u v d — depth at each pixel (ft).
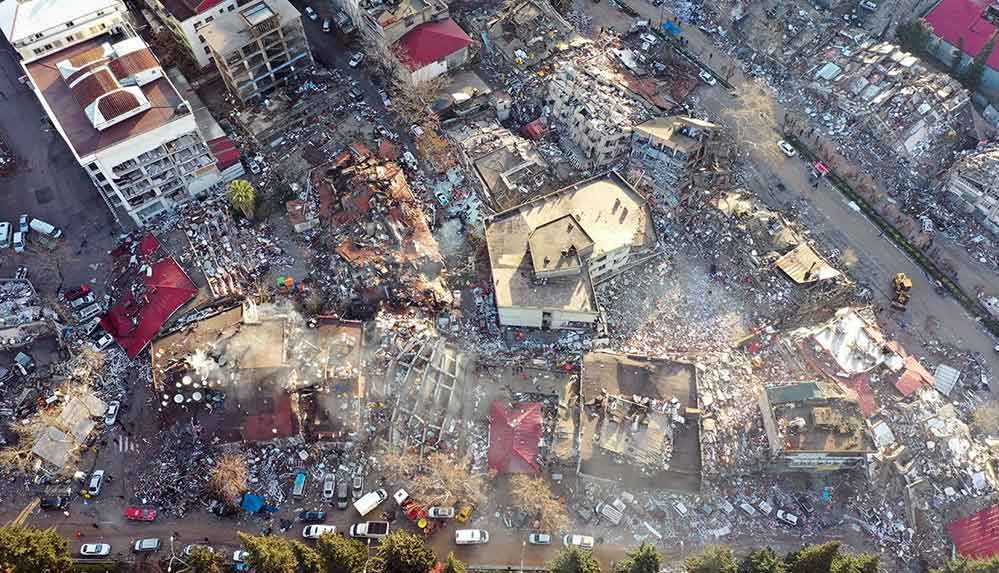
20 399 330.54
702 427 331.36
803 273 375.04
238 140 409.08
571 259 347.56
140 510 310.24
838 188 421.59
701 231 398.21
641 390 333.01
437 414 331.36
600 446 317.01
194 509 313.73
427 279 369.91
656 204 401.08
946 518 319.68
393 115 421.59
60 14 382.22
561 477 322.14
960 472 326.44
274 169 400.06
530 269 355.56
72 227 382.63
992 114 446.19
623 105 412.36
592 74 424.87
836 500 324.19
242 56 392.88
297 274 370.32
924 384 347.36
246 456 321.93
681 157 393.91
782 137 438.81
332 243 373.81
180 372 322.55
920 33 465.47
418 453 323.98
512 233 369.50
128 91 356.79
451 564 278.05
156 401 332.19
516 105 437.17
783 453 311.88
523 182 400.47
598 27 479.00
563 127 426.10
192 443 322.14
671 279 385.29
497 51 453.17
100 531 307.99
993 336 376.68
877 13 481.05
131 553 303.89
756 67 466.29
